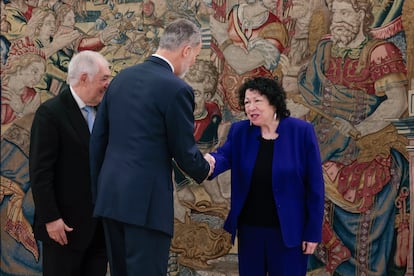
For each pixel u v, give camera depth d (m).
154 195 3.57
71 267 4.13
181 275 5.38
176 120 3.57
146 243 3.58
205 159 3.96
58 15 5.65
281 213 3.95
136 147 3.56
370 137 4.99
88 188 4.10
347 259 5.03
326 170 5.08
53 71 5.66
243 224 4.11
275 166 3.99
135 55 5.50
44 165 3.97
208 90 5.34
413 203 4.87
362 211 5.00
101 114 3.78
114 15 5.54
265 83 4.09
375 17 4.98
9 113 5.73
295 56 5.16
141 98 3.60
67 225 4.08
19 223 5.69
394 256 4.92
